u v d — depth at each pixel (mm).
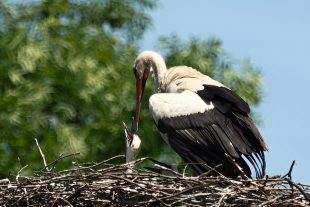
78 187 16844
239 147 18344
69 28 26297
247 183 16812
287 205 16500
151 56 19922
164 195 16719
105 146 25188
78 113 25422
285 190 16719
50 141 24422
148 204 16766
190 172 20000
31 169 24156
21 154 24562
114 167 17000
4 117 24844
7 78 25328
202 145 18531
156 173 17000
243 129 18438
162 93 19047
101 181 16922
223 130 18469
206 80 19031
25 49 25359
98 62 25797
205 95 18734
